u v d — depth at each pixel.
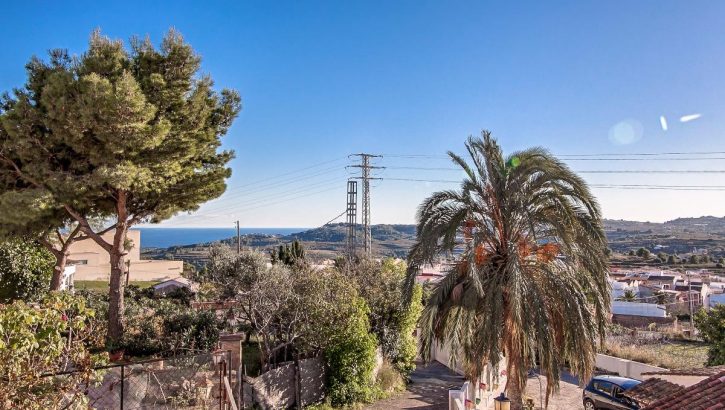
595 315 13.32
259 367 16.27
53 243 25.75
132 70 17.38
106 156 16.34
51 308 6.41
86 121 15.16
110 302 17.36
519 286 11.98
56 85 15.45
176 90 17.23
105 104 15.05
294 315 16.28
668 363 21.25
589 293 13.55
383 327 19.53
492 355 12.38
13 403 5.39
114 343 16.20
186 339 16.06
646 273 70.31
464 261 13.62
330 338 16.03
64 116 15.34
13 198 15.24
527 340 12.14
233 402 10.41
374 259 25.77
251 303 16.27
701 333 22.11
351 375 16.08
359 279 21.17
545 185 13.26
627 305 39.75
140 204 19.59
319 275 17.77
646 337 28.42
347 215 37.50
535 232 13.42
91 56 16.50
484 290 13.10
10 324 5.41
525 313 12.30
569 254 13.14
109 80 16.09
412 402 16.73
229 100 20.22
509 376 13.86
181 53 17.50
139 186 16.66
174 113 17.72
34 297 22.34
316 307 16.09
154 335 16.69
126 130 15.72
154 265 53.06
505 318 13.31
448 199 13.93
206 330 17.34
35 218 16.36
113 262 17.64
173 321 17.33
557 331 13.25
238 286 18.78
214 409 11.09
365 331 16.77
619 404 15.75
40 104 16.95
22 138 15.92
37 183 16.55
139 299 28.52
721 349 20.08
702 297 47.38
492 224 14.02
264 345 17.02
